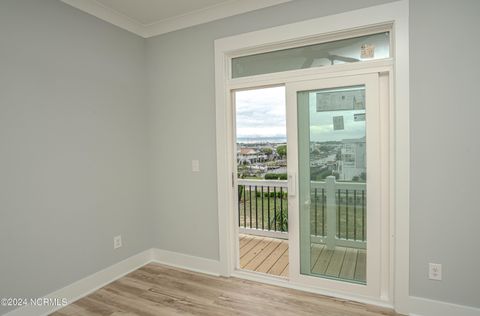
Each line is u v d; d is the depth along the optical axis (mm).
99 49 2582
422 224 2002
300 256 2480
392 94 2086
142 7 2580
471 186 1878
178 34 2865
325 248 2398
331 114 2316
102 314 2139
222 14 2598
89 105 2496
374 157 2164
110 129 2697
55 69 2225
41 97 2129
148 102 3107
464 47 1851
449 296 1956
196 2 2502
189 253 2939
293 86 2414
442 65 1902
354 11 2109
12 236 1959
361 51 2225
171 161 2992
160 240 3117
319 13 2227
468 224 1894
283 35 2354
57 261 2242
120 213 2803
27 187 2045
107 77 2662
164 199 3062
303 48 2416
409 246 2039
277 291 2443
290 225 2484
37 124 2105
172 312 2152
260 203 4156
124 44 2838
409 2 1960
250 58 2645
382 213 2182
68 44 2318
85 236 2463
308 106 2385
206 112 2760
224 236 2719
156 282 2645
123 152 2836
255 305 2229
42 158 2139
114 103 2736
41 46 2127
